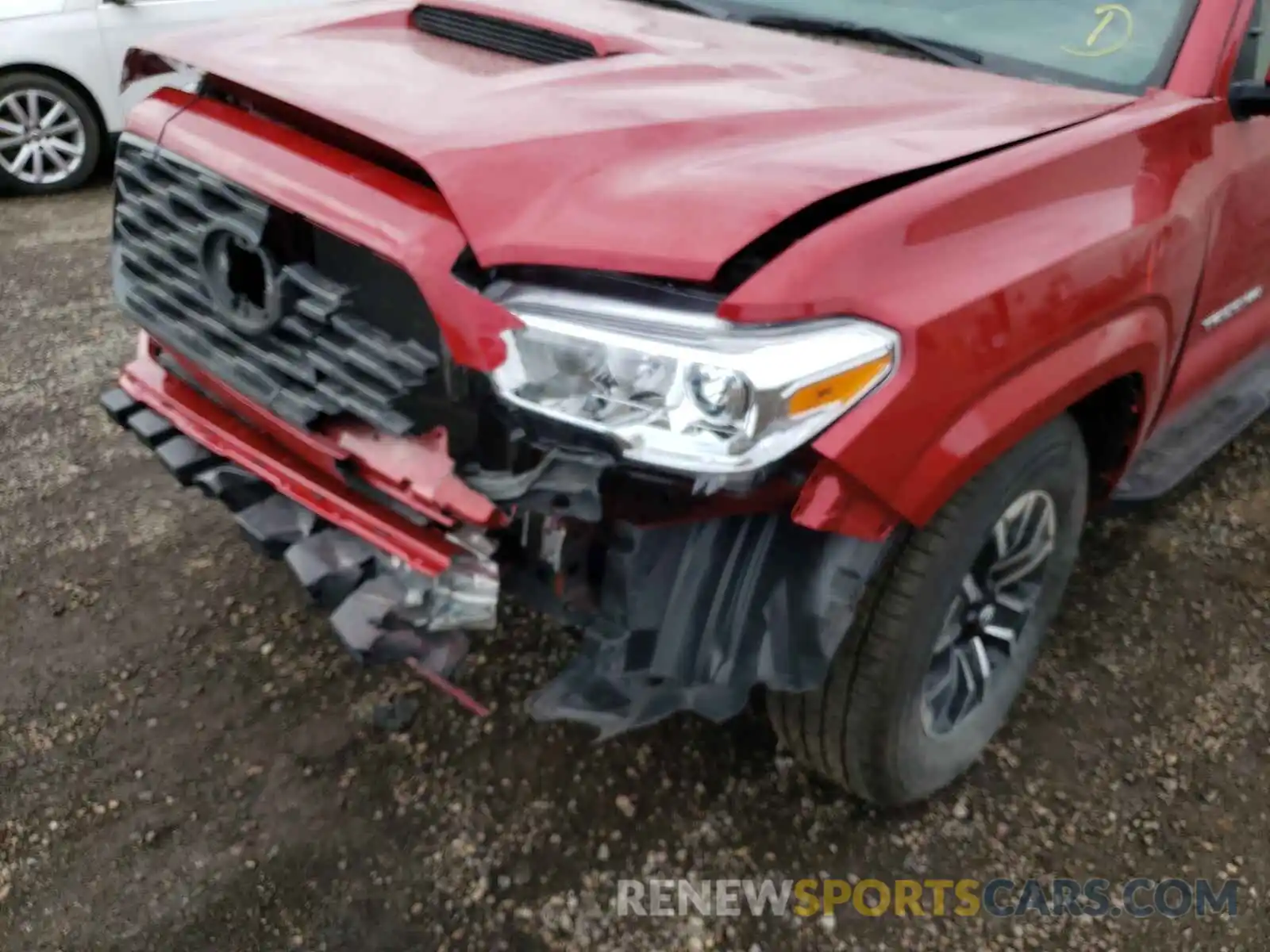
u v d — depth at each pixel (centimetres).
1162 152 236
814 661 187
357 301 198
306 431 205
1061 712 277
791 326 170
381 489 197
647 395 169
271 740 258
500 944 215
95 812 239
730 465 168
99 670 276
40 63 623
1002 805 251
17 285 504
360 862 230
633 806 245
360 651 190
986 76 252
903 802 241
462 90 212
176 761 252
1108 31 263
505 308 176
